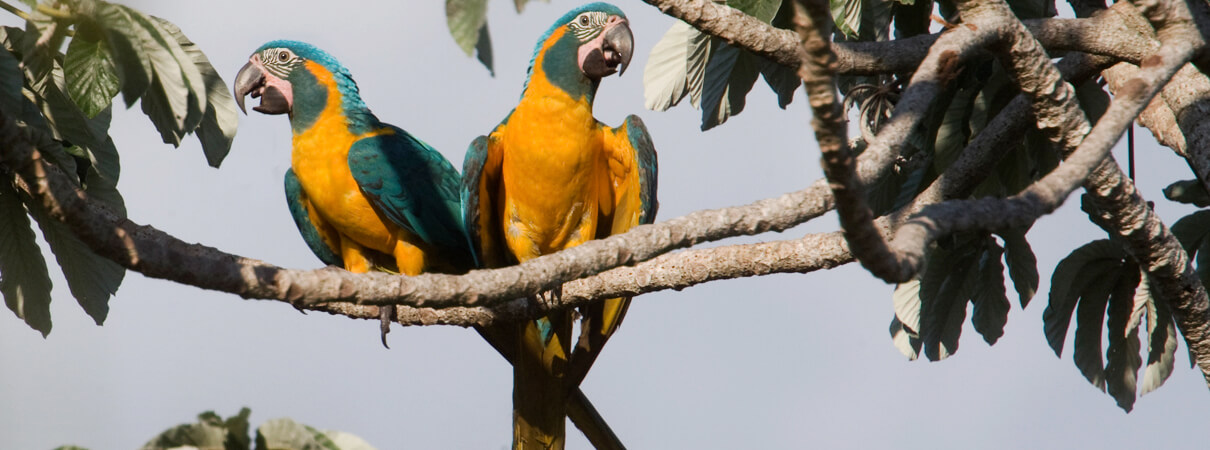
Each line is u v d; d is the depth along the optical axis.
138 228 5.68
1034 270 7.85
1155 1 5.29
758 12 6.52
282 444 4.48
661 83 8.09
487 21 3.58
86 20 5.19
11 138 4.86
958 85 7.48
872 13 7.51
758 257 6.79
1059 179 4.57
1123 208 6.14
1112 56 6.88
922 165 7.87
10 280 6.67
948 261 7.89
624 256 5.56
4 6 5.57
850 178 3.60
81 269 6.70
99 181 6.72
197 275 5.23
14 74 5.62
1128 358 7.80
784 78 7.94
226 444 4.46
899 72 7.15
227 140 6.81
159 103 5.55
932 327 8.08
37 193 4.91
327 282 5.37
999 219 4.30
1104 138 4.77
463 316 7.75
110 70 5.64
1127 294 7.69
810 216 5.59
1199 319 6.82
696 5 6.46
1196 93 6.94
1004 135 6.84
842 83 8.73
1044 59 5.39
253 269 5.32
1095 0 7.78
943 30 7.27
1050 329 7.86
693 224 5.56
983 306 8.03
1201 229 7.54
